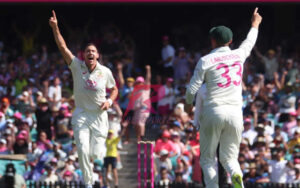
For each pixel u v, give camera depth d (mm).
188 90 30391
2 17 117188
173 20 121062
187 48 113812
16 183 42625
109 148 60844
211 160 30844
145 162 35469
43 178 59500
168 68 85812
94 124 32562
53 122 69188
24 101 72938
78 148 32156
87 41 92000
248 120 65188
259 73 86625
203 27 120625
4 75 88375
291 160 62594
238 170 29969
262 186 54719
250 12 119375
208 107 30266
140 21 120750
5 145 64625
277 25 117625
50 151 63250
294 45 110625
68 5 119188
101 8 120562
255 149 63438
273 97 75500
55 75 86312
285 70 83312
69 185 53406
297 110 72375
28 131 66125
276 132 65625
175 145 61875
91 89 32188
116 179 61062
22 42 108250
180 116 67062
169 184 53750
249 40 31469
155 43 120438
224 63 30328
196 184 53469
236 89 30297
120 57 83125
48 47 110188
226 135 30344
